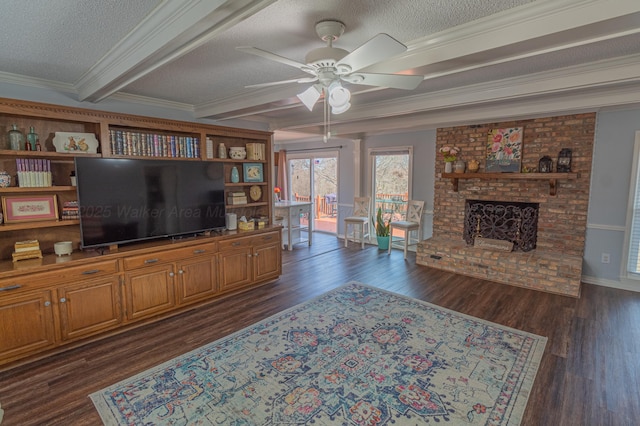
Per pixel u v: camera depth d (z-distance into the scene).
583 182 4.36
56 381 2.46
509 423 2.04
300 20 1.89
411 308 3.71
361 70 2.49
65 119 3.01
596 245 4.42
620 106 3.99
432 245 5.27
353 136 6.88
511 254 4.61
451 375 2.51
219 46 2.25
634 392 2.31
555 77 2.86
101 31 2.00
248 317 3.51
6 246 2.93
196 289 3.71
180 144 3.81
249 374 2.53
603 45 2.28
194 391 2.34
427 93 3.58
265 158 4.82
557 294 4.11
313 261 5.75
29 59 2.46
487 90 3.23
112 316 3.10
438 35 2.12
